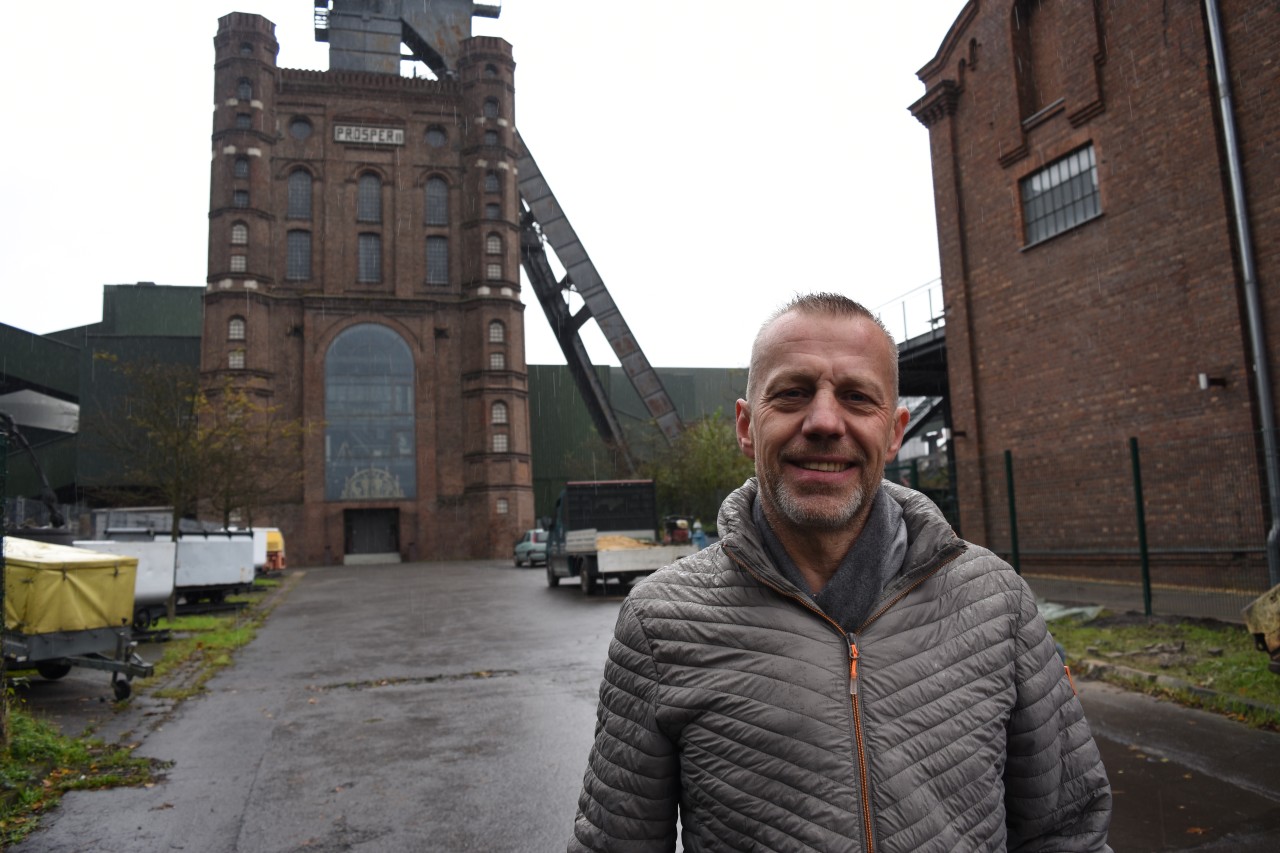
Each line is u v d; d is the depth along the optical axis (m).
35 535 13.30
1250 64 11.62
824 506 1.62
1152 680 7.23
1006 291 15.96
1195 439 12.23
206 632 14.50
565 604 18.19
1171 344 12.70
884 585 1.66
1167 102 12.79
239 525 28.02
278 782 5.91
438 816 5.16
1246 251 11.51
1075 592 12.41
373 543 49.53
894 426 1.87
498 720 7.61
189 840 4.84
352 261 50.53
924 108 17.73
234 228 47.62
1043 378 15.07
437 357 50.97
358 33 54.16
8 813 5.22
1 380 45.81
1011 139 15.76
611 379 73.31
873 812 1.48
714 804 1.56
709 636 1.64
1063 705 1.73
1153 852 4.11
